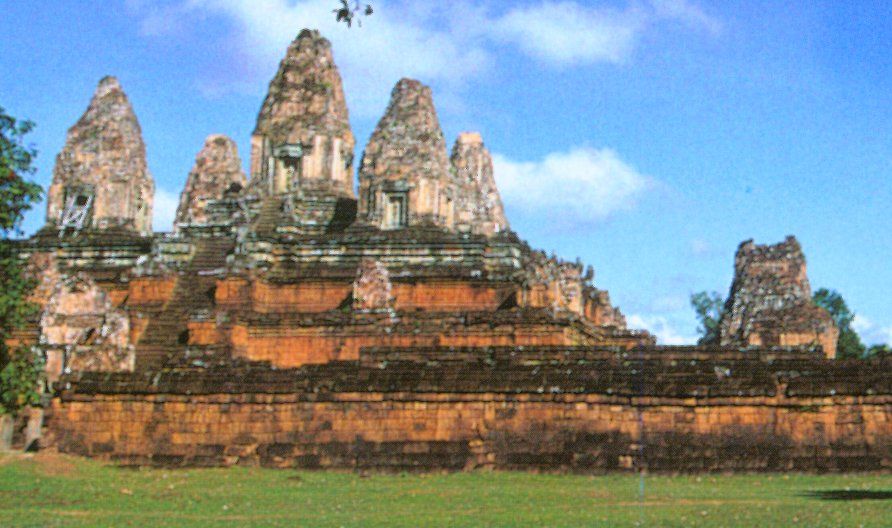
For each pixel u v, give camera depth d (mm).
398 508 28891
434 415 40156
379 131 66625
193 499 31062
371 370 41875
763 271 66812
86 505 30047
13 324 38312
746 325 65562
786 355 46406
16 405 38000
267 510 28875
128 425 41750
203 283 61281
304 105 70062
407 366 43156
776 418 37750
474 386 39938
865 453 36688
